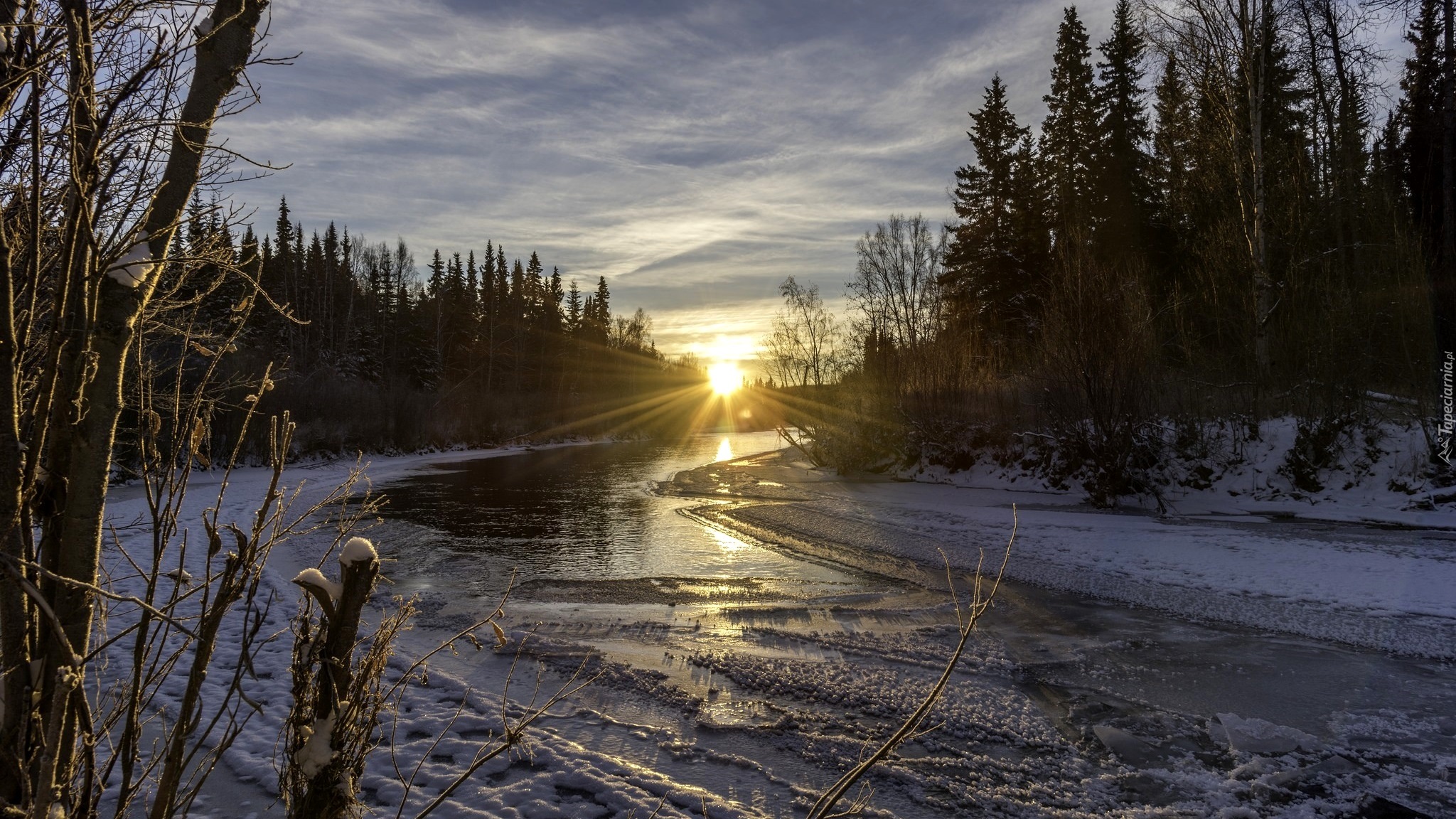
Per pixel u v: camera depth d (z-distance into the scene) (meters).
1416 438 16.77
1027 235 34.78
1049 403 19.53
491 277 78.69
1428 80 26.81
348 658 2.01
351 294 57.53
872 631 8.41
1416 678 6.94
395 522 16.27
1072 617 8.98
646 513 17.98
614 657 7.27
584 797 4.50
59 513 1.72
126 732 1.79
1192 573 10.96
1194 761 5.28
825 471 27.62
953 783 4.89
